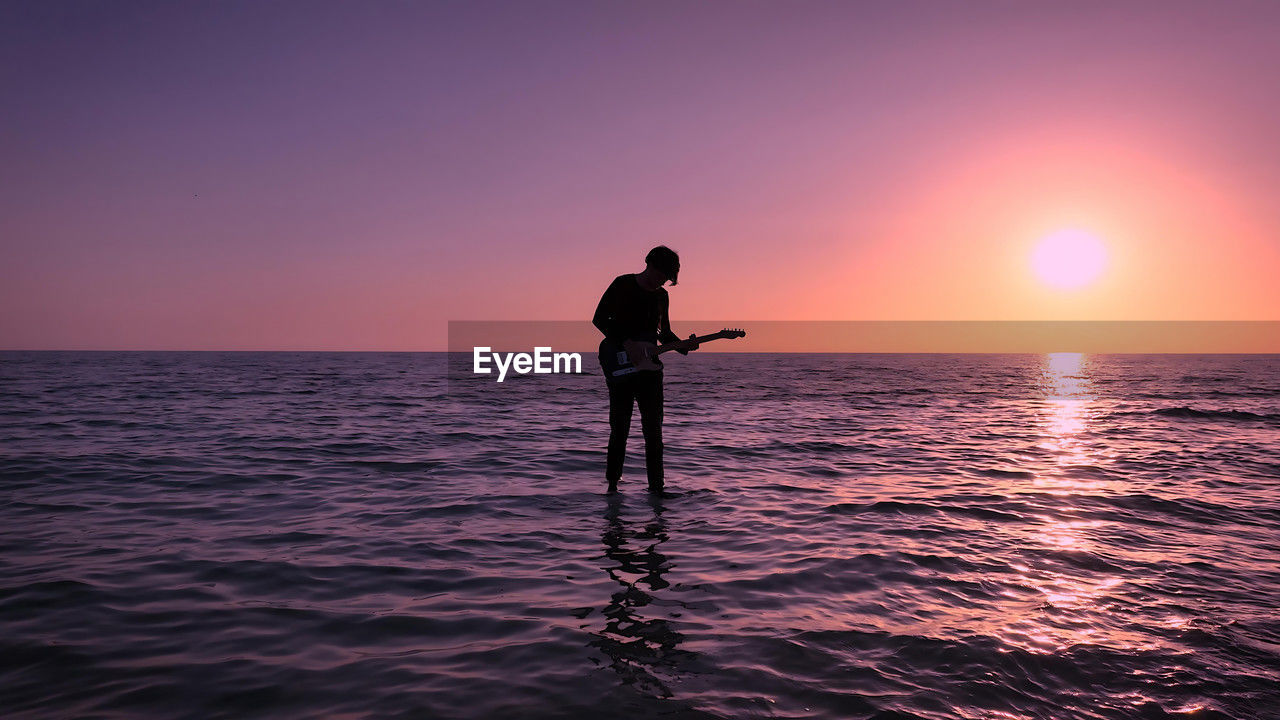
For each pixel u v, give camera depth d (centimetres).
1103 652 214
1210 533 376
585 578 284
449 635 224
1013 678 196
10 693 181
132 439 712
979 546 339
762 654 209
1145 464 625
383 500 439
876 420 1059
